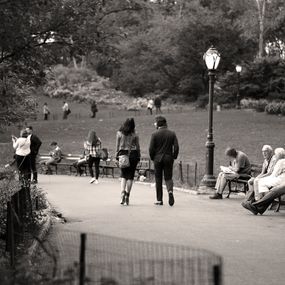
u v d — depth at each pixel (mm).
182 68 101250
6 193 14891
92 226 15562
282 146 40344
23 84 17266
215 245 13047
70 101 102062
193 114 66750
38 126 63969
